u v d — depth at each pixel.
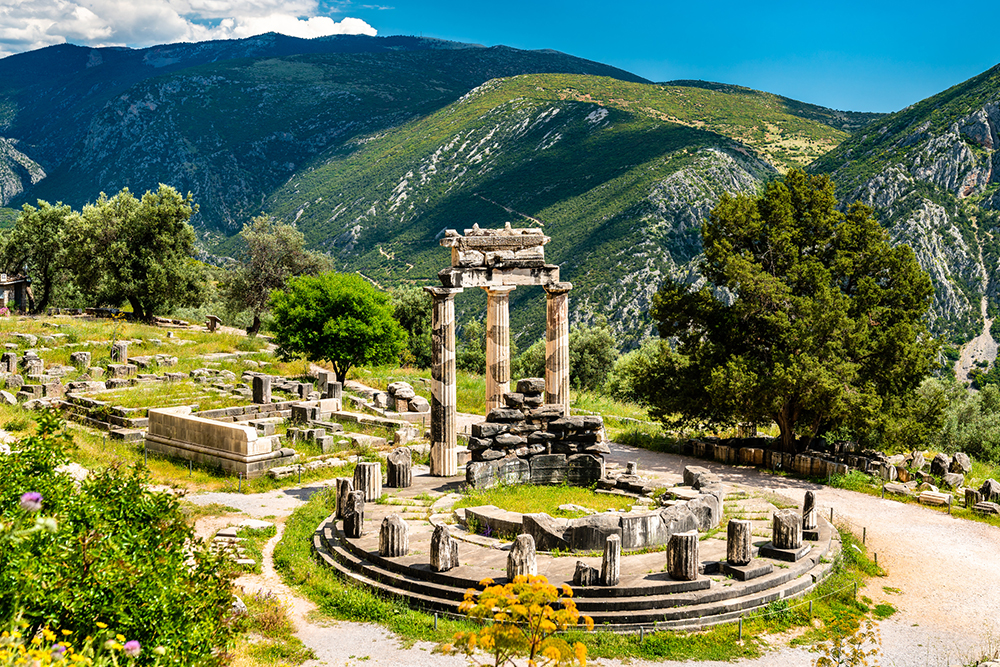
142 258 62.41
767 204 31.88
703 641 14.22
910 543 20.88
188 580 9.18
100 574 7.85
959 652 14.34
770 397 27.95
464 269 24.91
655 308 32.28
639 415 44.12
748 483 26.81
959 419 47.88
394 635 14.20
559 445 23.86
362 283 41.38
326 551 18.28
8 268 70.38
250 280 69.19
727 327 31.05
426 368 66.56
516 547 15.05
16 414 28.56
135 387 35.94
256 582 16.53
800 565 17.23
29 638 7.26
